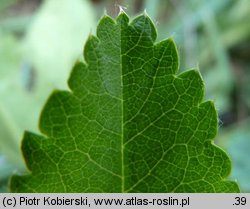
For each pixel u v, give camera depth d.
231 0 0.14
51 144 0.05
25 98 0.11
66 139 0.05
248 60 0.14
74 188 0.05
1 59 0.11
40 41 0.12
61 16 0.12
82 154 0.05
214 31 0.14
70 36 0.12
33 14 0.16
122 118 0.05
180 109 0.05
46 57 0.12
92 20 0.12
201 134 0.05
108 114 0.05
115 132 0.05
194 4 0.14
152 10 0.14
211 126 0.05
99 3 0.16
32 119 0.11
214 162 0.05
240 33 0.14
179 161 0.05
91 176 0.05
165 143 0.05
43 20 0.12
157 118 0.05
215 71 0.13
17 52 0.12
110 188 0.05
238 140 0.11
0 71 0.11
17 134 0.11
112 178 0.05
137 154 0.05
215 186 0.05
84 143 0.05
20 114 0.11
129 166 0.05
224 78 0.13
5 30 0.15
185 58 0.14
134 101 0.05
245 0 0.14
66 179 0.05
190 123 0.05
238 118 0.13
